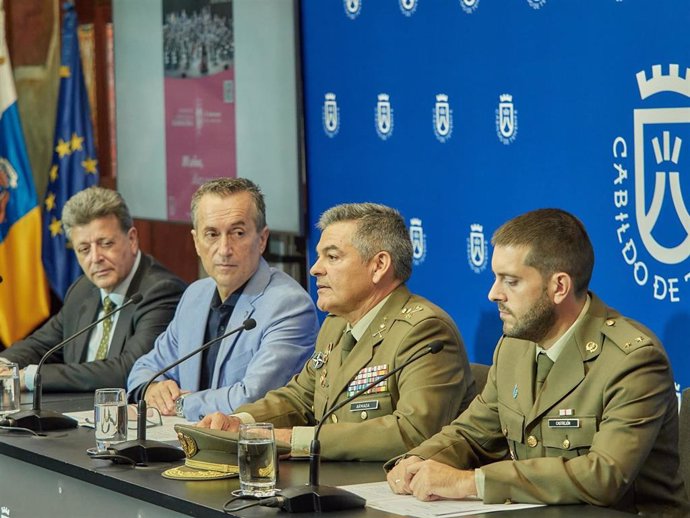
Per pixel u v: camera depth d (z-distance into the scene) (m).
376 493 2.95
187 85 6.00
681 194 3.86
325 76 5.29
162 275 5.21
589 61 4.15
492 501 2.82
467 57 4.63
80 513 3.33
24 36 6.59
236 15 5.65
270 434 2.89
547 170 4.34
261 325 4.38
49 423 3.91
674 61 3.86
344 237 3.67
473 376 3.82
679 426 3.34
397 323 3.63
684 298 3.87
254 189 4.46
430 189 4.84
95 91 6.82
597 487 2.82
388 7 4.96
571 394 3.05
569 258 3.03
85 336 5.28
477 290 4.67
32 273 6.45
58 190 6.57
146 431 3.80
